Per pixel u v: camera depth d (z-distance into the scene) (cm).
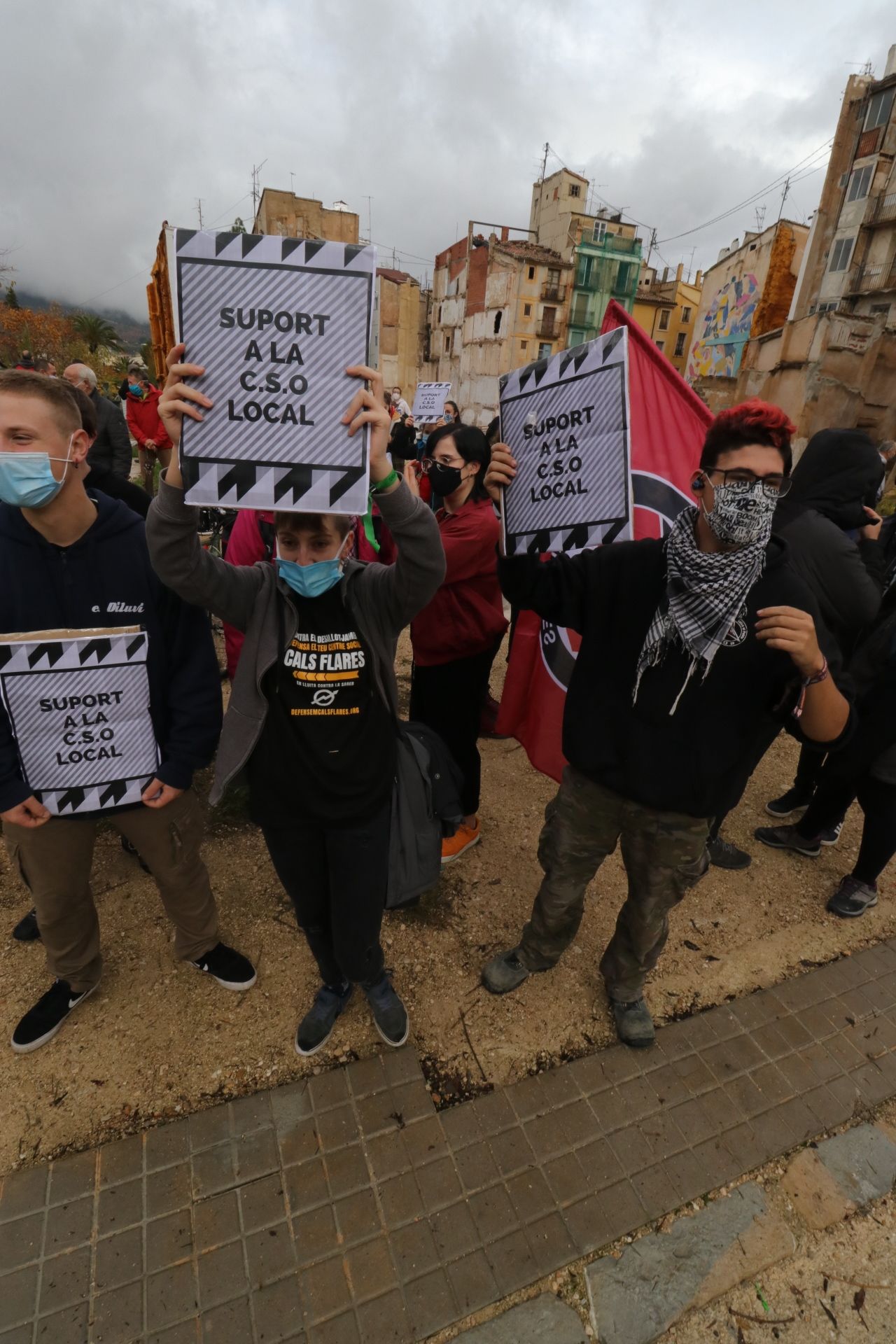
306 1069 203
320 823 168
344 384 128
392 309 4025
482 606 259
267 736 164
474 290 3616
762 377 2064
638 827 181
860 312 2269
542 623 243
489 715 416
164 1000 221
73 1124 184
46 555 159
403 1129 187
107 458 563
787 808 347
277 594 160
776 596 152
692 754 164
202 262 122
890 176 2148
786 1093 207
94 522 160
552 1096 200
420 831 213
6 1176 172
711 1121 197
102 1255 158
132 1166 175
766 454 146
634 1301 159
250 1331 148
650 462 223
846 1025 231
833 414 1839
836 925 278
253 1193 171
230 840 297
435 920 264
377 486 136
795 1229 176
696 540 157
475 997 231
